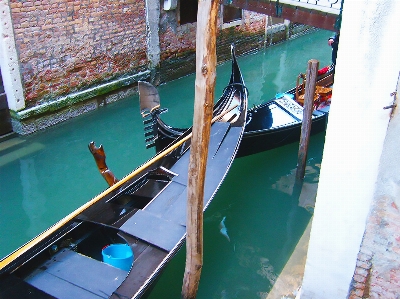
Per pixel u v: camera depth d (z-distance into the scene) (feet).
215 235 15.43
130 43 26.55
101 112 25.20
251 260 14.17
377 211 7.74
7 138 21.47
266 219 16.46
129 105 26.48
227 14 35.42
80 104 24.26
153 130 16.51
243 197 17.78
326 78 24.08
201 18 7.89
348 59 7.17
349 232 8.25
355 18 6.91
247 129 19.36
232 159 15.28
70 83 23.53
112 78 26.13
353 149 7.59
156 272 10.00
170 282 13.12
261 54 40.32
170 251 10.61
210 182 13.89
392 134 7.11
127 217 11.72
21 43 20.47
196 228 9.86
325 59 39.19
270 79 33.14
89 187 17.88
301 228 15.94
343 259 8.56
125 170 19.16
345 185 7.93
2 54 19.95
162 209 12.35
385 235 7.85
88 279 9.98
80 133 22.59
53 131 22.54
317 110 21.52
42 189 17.62
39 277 9.96
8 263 9.76
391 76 6.85
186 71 32.07
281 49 42.45
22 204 16.58
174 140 16.08
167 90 29.53
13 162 19.49
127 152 20.89
